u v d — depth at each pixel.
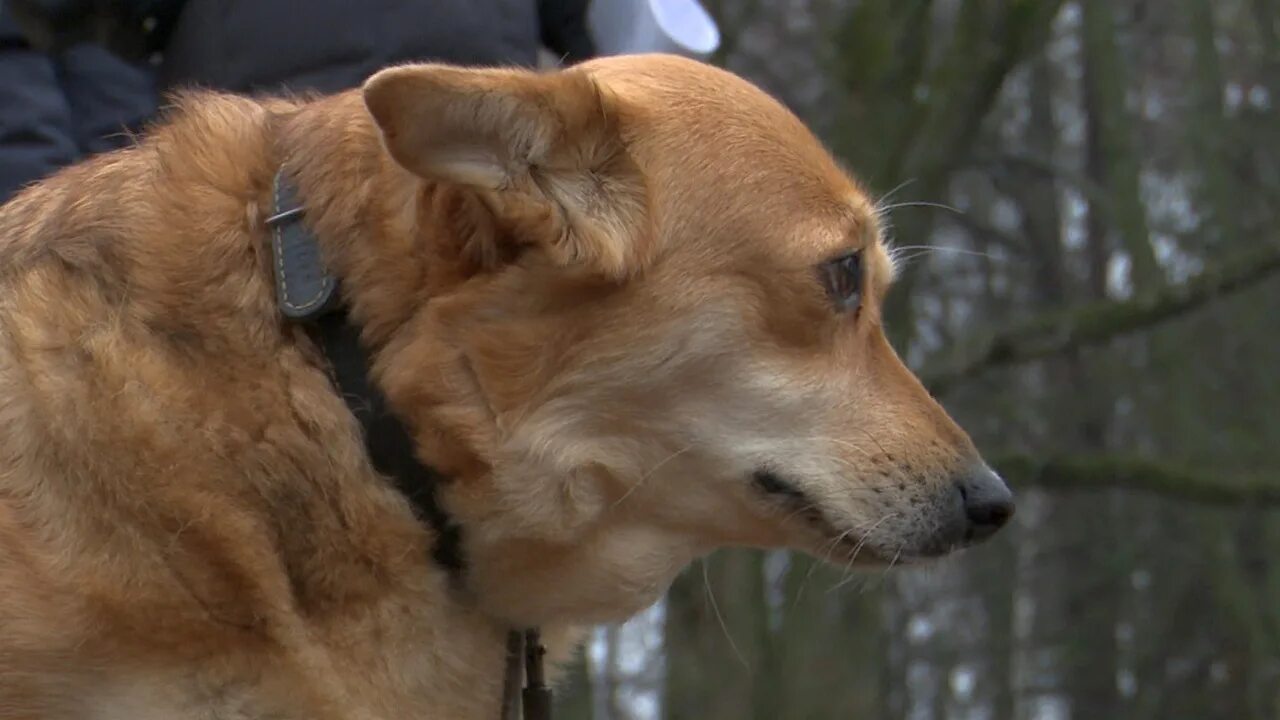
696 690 9.20
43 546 2.95
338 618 3.09
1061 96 15.75
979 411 13.96
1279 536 13.85
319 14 4.05
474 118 2.94
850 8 9.09
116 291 3.10
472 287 3.10
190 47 4.14
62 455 2.98
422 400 3.09
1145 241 11.36
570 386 3.14
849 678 9.34
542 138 3.04
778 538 3.39
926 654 15.14
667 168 3.20
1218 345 13.96
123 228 3.15
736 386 3.25
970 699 15.85
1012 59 8.91
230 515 3.00
